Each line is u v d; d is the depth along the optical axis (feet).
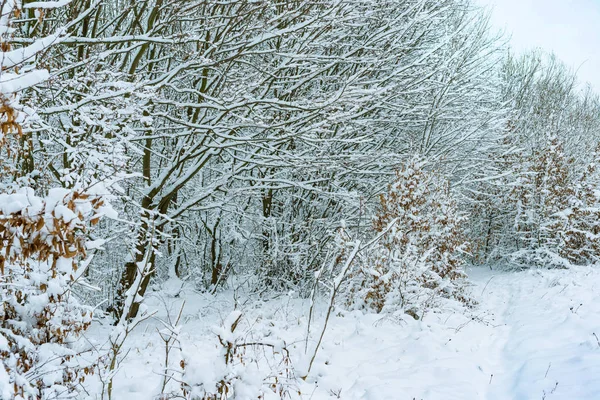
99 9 25.62
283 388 14.24
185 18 25.80
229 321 12.93
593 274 36.14
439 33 45.27
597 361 15.51
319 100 28.63
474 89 48.80
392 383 16.48
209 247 51.24
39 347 13.66
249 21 26.94
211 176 48.21
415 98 43.50
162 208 35.17
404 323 24.34
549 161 52.65
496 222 63.21
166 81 25.61
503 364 18.94
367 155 36.91
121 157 21.08
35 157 28.07
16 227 8.74
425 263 30.71
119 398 15.46
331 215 45.52
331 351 20.62
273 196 47.34
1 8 8.27
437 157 44.78
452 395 15.34
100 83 21.83
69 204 9.08
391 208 31.55
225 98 28.12
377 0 32.83
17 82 8.39
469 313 28.19
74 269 10.25
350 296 28.71
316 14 28.27
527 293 34.27
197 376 12.00
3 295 13.74
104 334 29.27
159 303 41.22
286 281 41.68
